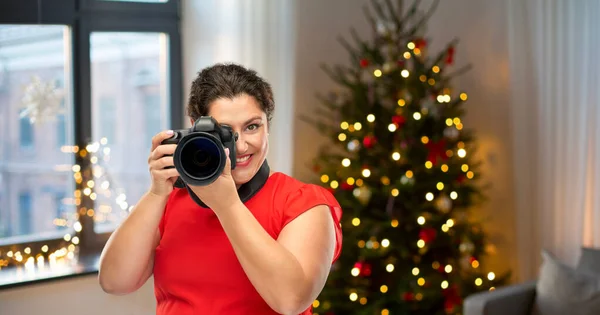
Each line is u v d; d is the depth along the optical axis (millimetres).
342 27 3793
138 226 1222
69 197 3096
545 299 2891
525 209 3514
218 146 1079
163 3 3287
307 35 3615
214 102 1175
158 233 1315
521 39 3492
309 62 3629
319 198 1224
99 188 3150
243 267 1129
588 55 3242
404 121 3150
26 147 3021
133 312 3068
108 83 3223
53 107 2930
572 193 3336
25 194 3049
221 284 1207
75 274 2848
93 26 3105
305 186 1253
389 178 3191
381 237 3209
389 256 3258
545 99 3432
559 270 2908
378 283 3334
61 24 3016
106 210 3180
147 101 3385
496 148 3719
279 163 3354
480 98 3768
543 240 3463
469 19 3781
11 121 2992
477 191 3352
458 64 3850
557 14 3371
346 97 3486
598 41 3207
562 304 2820
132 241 1223
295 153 3580
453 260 3309
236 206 1118
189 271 1226
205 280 1215
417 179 3180
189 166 1120
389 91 3277
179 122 3344
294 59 3436
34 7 2910
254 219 1131
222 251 1208
